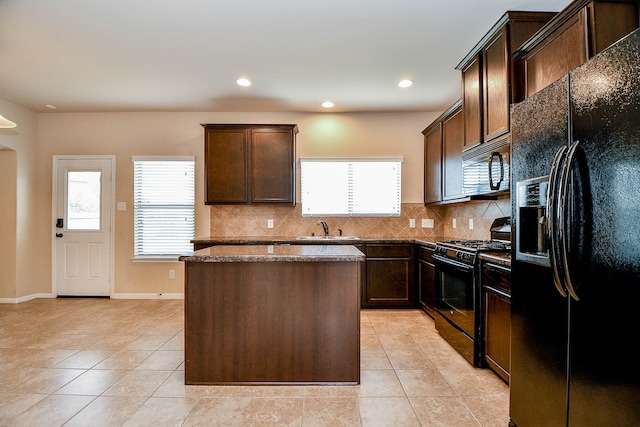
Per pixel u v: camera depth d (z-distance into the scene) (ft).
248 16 7.89
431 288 11.64
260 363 7.38
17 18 7.91
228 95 13.00
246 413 6.37
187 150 15.12
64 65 10.39
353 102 13.83
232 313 7.36
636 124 3.56
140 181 15.11
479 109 8.66
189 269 7.35
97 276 15.19
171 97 13.21
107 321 11.80
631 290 3.62
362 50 9.54
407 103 13.96
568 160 4.30
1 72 10.89
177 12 7.72
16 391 7.13
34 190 14.98
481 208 11.86
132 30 8.45
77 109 14.67
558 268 4.39
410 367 8.27
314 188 15.11
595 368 4.08
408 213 15.15
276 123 14.80
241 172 13.85
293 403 6.70
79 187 15.20
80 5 7.45
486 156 8.61
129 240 15.11
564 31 6.13
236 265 7.33
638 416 3.56
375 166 15.19
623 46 3.69
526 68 7.23
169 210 15.12
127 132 15.11
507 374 7.09
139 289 15.12
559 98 4.66
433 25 8.32
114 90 12.45
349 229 15.15
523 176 5.51
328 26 8.34
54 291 15.19
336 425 6.02
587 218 4.15
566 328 4.54
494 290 7.57
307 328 7.37
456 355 8.97
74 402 6.72
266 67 10.57
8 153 14.15
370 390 7.19
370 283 13.17
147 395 6.98
